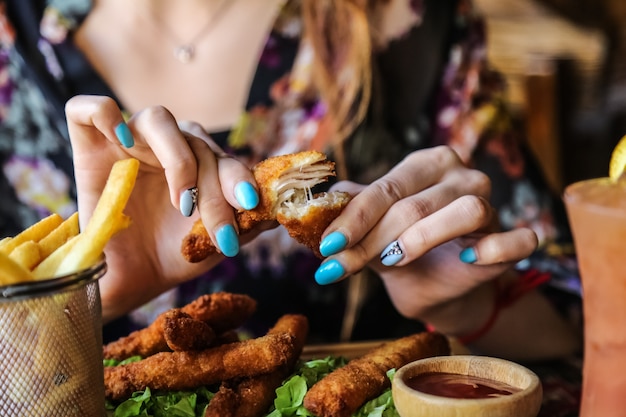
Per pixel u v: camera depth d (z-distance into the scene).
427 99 0.83
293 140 0.79
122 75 0.77
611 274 0.35
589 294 0.37
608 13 1.33
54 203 0.77
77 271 0.37
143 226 0.55
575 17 1.34
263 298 0.77
